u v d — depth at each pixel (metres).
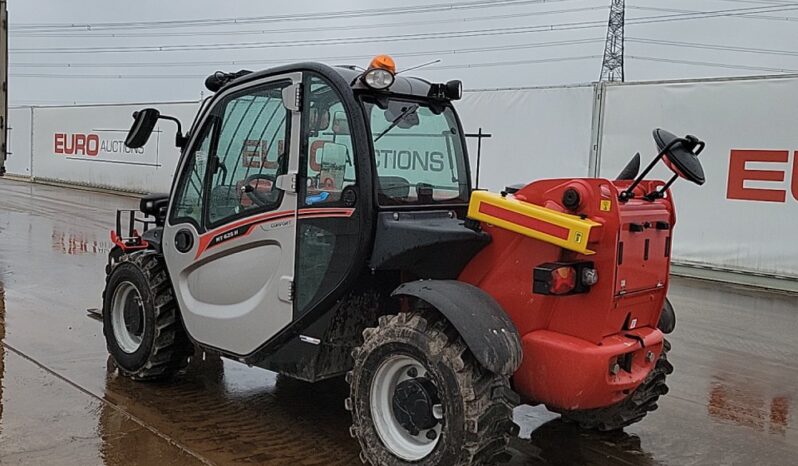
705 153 9.75
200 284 4.46
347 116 3.68
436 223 3.77
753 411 4.93
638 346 3.50
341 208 3.70
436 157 4.18
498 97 11.56
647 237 3.57
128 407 4.50
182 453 3.87
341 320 3.86
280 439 4.11
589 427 4.46
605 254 3.32
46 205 16.98
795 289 9.10
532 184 3.49
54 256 10.09
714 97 9.60
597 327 3.37
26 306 7.07
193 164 4.48
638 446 4.27
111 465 3.68
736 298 8.72
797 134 9.00
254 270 4.13
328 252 3.75
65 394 4.68
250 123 4.14
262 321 4.07
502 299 3.59
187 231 4.49
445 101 4.25
